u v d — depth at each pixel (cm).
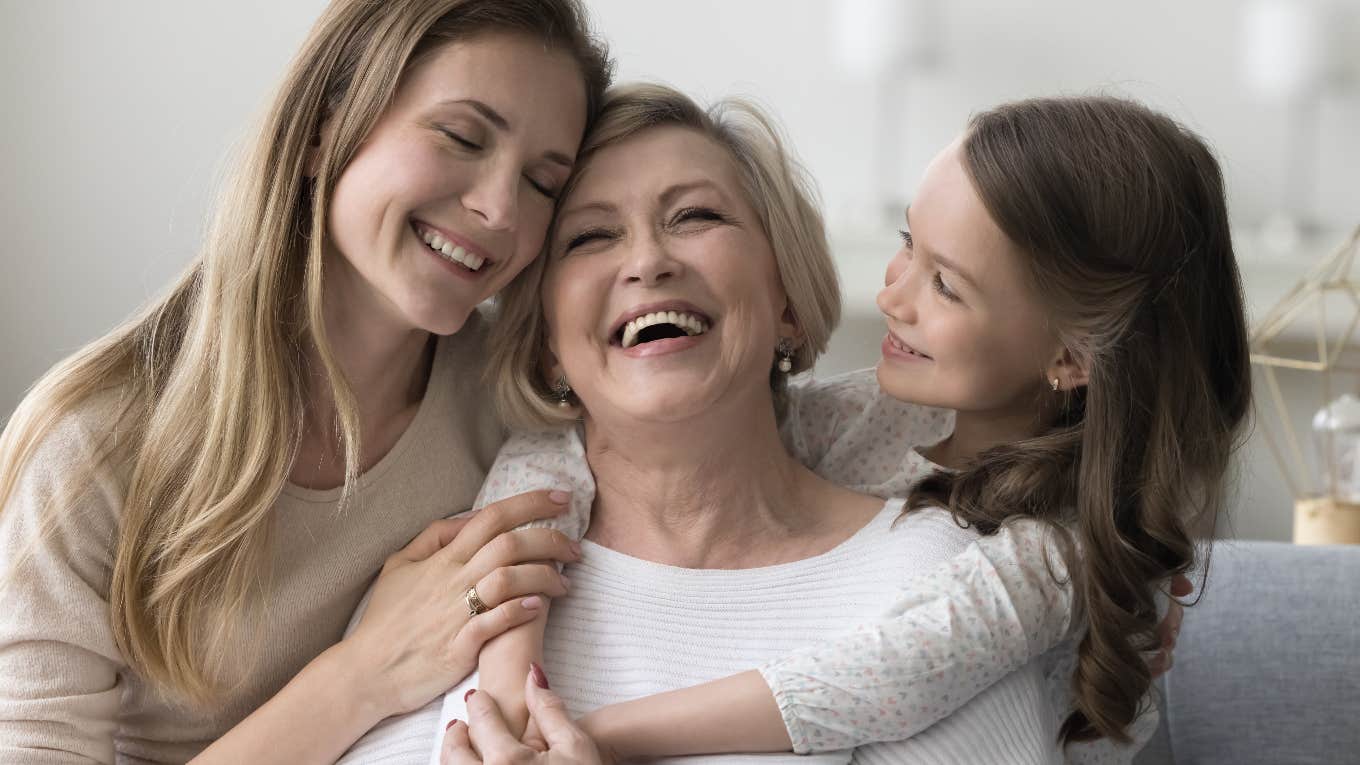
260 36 434
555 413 181
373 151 162
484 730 149
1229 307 176
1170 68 415
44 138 435
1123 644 162
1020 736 158
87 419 165
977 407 178
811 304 180
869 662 149
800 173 188
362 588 180
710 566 171
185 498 165
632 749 151
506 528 170
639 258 164
